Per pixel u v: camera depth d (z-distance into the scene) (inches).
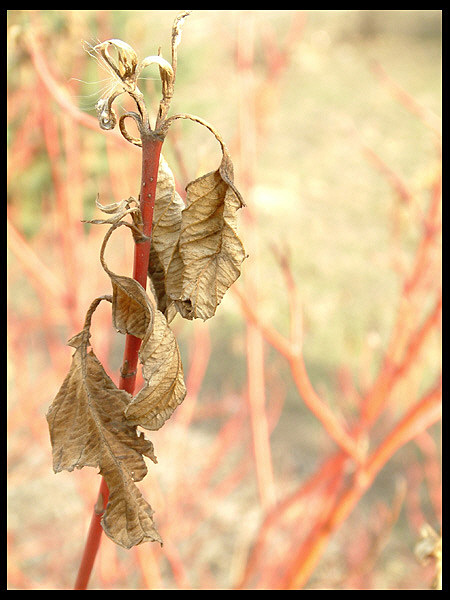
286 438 67.2
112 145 29.2
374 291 93.8
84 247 34.7
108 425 12.0
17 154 37.6
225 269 11.4
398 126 144.8
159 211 11.9
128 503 12.0
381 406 24.0
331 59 174.6
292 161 130.7
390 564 49.9
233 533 52.6
